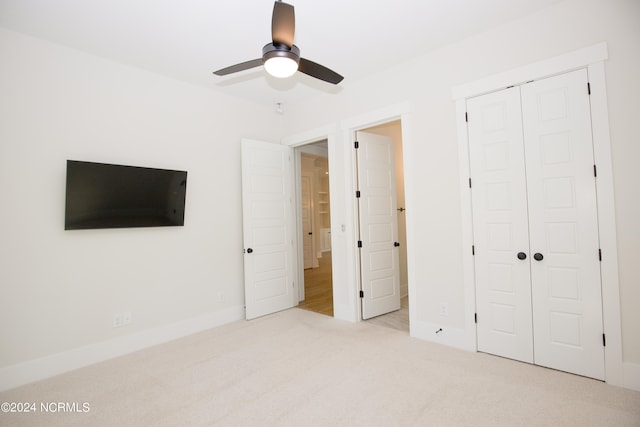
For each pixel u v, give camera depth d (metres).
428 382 2.26
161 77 3.29
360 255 3.73
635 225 2.09
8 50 2.43
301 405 2.03
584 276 2.27
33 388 2.33
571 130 2.30
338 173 3.79
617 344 2.14
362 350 2.84
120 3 2.17
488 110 2.67
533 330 2.48
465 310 2.79
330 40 2.75
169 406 2.06
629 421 1.78
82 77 2.79
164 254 3.25
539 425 1.77
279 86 3.65
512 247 2.57
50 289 2.57
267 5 2.23
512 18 2.49
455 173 2.84
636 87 2.07
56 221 2.61
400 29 2.60
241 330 3.46
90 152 2.81
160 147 3.26
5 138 2.39
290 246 4.29
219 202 3.73
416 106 3.08
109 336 2.86
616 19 2.13
